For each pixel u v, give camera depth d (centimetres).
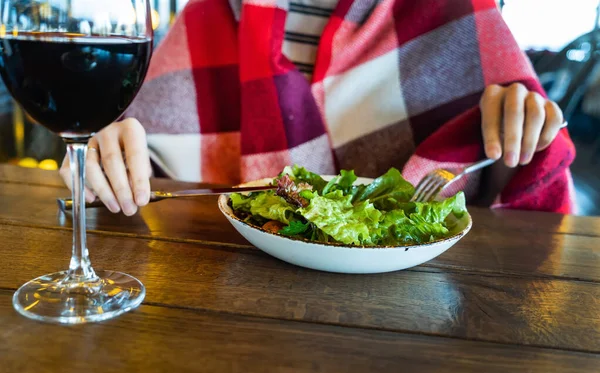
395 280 55
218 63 130
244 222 57
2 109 243
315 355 41
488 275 58
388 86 126
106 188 68
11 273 52
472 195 113
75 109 43
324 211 55
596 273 61
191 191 66
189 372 38
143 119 126
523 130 89
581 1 286
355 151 129
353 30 128
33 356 39
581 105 293
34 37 41
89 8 43
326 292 52
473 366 41
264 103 121
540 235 73
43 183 86
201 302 48
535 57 269
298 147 123
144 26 46
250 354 41
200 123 129
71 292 48
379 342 44
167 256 58
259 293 51
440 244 55
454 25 123
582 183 267
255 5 122
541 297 54
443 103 125
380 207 64
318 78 127
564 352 44
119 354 40
